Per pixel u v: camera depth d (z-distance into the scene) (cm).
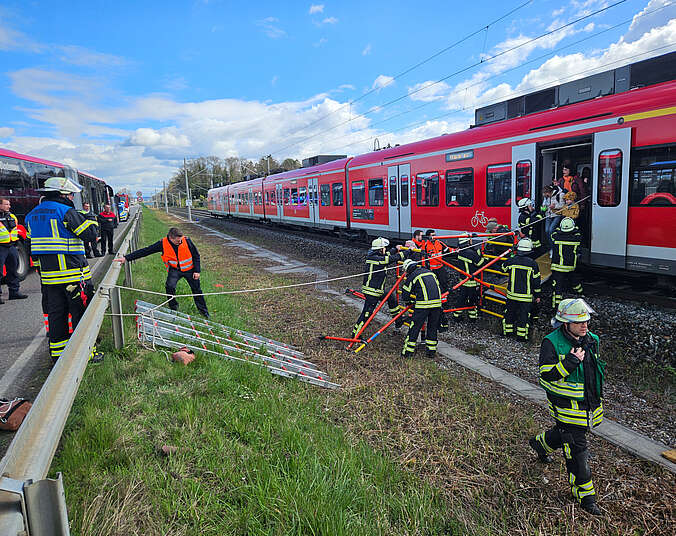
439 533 285
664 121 654
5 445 294
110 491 270
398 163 1295
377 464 342
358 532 261
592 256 772
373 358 601
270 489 287
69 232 426
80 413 344
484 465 365
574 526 301
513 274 662
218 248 1894
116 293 488
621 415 455
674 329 618
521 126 888
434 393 491
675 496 329
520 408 464
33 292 830
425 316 593
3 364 456
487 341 678
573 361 307
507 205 933
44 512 154
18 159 1041
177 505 266
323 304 880
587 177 906
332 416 435
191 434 344
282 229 2586
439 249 813
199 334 568
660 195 666
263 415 387
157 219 4203
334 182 1728
